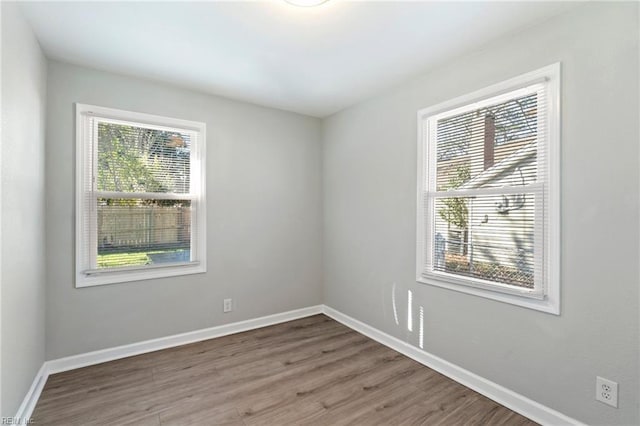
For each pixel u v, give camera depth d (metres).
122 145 2.64
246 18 1.85
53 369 2.32
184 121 2.90
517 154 1.99
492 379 2.08
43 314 2.22
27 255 1.85
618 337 1.56
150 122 2.73
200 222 2.99
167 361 2.54
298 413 1.91
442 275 2.41
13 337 1.62
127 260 2.66
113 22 1.88
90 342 2.47
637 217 1.51
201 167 3.00
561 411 1.76
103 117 2.52
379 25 1.91
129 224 2.67
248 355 2.67
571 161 1.72
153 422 1.81
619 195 1.56
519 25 1.89
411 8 1.74
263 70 2.53
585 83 1.67
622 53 1.54
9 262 1.56
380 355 2.69
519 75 1.95
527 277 1.93
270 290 3.44
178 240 2.92
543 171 1.86
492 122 2.14
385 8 1.74
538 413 1.84
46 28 1.94
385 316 2.93
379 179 3.01
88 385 2.18
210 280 3.05
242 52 2.25
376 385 2.22
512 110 2.02
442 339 2.41
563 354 1.75
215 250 3.08
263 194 3.39
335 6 1.73
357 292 3.28
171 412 1.91
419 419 1.86
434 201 2.53
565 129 1.74
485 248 2.16
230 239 3.17
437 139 2.52
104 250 2.56
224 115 3.13
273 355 2.68
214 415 1.88
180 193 2.92
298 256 3.64
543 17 1.80
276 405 1.98
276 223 3.48
